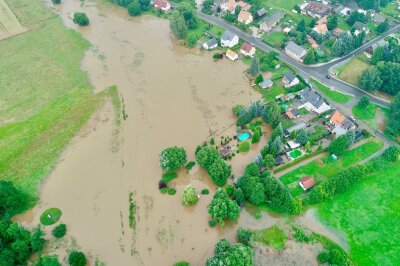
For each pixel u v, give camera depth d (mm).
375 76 133750
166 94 137750
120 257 89625
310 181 103438
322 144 116875
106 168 110750
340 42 152500
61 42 166250
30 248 88562
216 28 173750
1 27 175375
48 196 102938
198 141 118750
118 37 170250
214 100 134875
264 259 88312
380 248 91062
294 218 97312
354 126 120938
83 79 144375
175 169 108688
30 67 150375
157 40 168375
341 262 86125
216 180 102688
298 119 126062
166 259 89250
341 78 144625
